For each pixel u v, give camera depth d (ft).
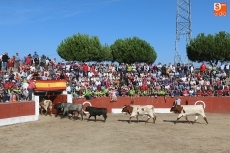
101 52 221.66
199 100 103.71
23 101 78.28
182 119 86.63
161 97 105.19
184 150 48.21
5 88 88.69
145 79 115.96
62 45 220.64
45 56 127.24
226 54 193.47
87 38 220.43
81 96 101.24
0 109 71.41
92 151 47.44
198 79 114.62
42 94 94.84
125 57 231.71
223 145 51.98
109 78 117.39
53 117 86.89
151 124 75.77
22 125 73.15
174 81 112.88
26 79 97.86
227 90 105.50
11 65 114.83
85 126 71.87
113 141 54.75
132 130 66.54
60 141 54.85
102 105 102.99
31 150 48.32
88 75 119.03
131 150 48.08
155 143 53.26
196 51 197.88
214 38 196.54
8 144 52.70
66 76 110.63
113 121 80.89
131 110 77.77
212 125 74.95
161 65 134.10
